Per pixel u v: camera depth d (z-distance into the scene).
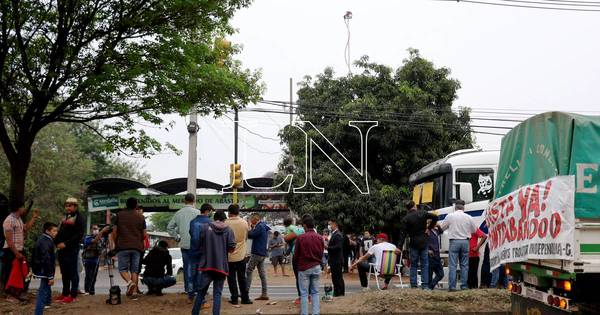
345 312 11.66
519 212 8.80
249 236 13.09
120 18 13.13
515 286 9.44
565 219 7.54
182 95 13.77
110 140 14.58
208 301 12.19
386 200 28.53
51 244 11.07
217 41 14.99
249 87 14.95
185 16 13.58
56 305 11.84
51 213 41.62
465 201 15.38
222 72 13.70
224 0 13.88
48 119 13.38
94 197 32.16
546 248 7.92
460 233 13.44
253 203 34.22
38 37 13.15
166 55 13.07
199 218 11.84
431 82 30.69
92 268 13.52
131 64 13.15
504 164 9.90
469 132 30.72
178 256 25.38
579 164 7.77
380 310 11.71
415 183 18.69
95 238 13.33
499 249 9.59
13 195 13.03
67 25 12.97
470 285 14.49
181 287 19.03
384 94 30.48
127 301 12.15
